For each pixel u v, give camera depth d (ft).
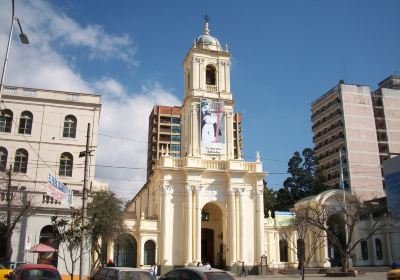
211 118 181.37
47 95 151.64
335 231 196.03
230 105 186.39
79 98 153.99
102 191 129.70
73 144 149.38
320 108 345.92
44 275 61.72
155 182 184.96
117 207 131.03
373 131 315.17
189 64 193.47
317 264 179.63
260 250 167.12
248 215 171.94
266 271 163.12
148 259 159.94
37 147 146.51
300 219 156.97
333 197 186.80
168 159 170.09
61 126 150.30
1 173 131.95
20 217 110.63
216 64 191.31
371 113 319.27
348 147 306.76
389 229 193.06
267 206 256.11
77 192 128.77
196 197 165.99
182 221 165.07
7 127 146.20
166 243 160.35
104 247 138.21
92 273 113.19
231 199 169.58
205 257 180.75
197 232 162.50
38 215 115.34
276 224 181.37
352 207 189.16
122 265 156.04
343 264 148.36
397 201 194.39
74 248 101.76
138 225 160.66
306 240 185.47
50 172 145.28
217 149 178.91
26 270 61.82
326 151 334.24
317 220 158.81
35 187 142.51
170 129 407.03
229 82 189.78
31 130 147.54
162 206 163.84
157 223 163.84
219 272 60.90
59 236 87.81
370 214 198.90
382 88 330.95
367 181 302.45
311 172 276.82
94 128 152.46
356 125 313.53
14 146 144.97
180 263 160.04
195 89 183.83
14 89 149.07
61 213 117.39
